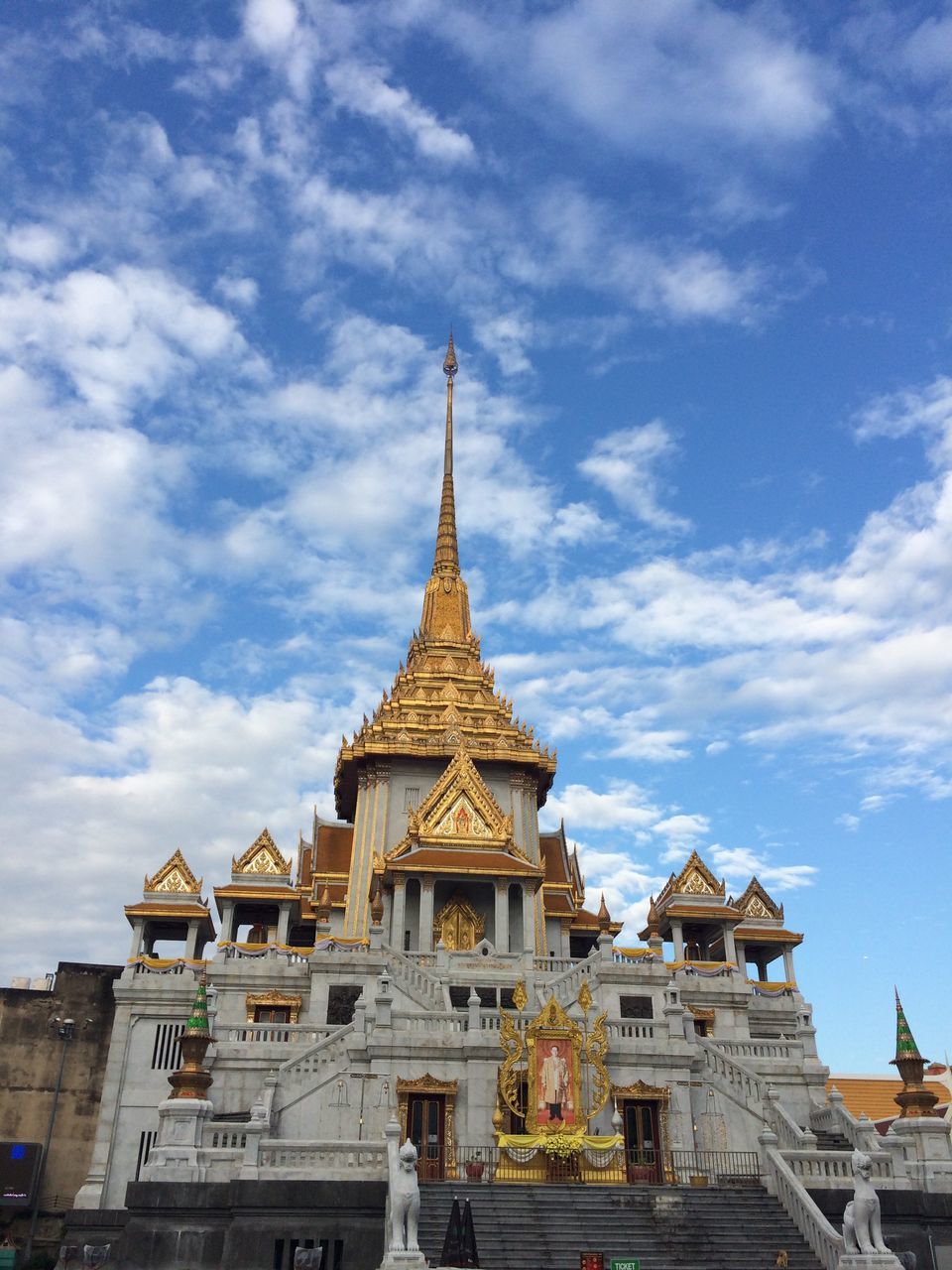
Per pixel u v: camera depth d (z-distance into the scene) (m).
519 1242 28.86
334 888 73.25
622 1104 37.47
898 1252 31.17
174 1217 30.11
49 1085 51.03
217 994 49.78
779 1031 54.53
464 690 84.44
